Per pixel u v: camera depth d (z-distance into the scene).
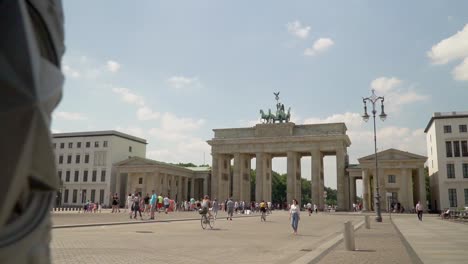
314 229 35.41
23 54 2.46
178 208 104.12
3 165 2.31
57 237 22.56
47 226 2.88
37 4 2.90
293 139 111.56
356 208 102.19
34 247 2.69
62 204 124.62
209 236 26.25
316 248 20.34
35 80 2.49
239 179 116.12
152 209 44.00
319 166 109.69
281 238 26.19
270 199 119.31
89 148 125.00
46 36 3.03
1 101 2.33
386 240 25.05
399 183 103.94
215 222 44.34
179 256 16.55
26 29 2.51
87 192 122.69
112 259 15.16
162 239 23.41
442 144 101.62
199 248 19.55
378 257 16.75
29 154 2.47
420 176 100.31
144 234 26.27
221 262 15.30
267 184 118.81
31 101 2.44
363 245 21.86
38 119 2.51
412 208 99.31
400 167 101.56
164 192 119.00
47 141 2.69
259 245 21.62
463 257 16.84
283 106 120.25
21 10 2.54
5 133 2.32
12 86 2.37
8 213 2.36
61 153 128.38
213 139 119.62
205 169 135.50
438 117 103.19
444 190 99.38
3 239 2.46
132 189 120.19
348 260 15.77
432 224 44.72
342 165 107.25
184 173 129.50
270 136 114.88
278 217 61.97
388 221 51.62
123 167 118.81
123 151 127.69
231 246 20.73
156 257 16.03
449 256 17.17
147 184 118.81
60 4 3.30
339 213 88.75
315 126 112.50
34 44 2.59
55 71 2.88
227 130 120.88
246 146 116.62
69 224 31.77
